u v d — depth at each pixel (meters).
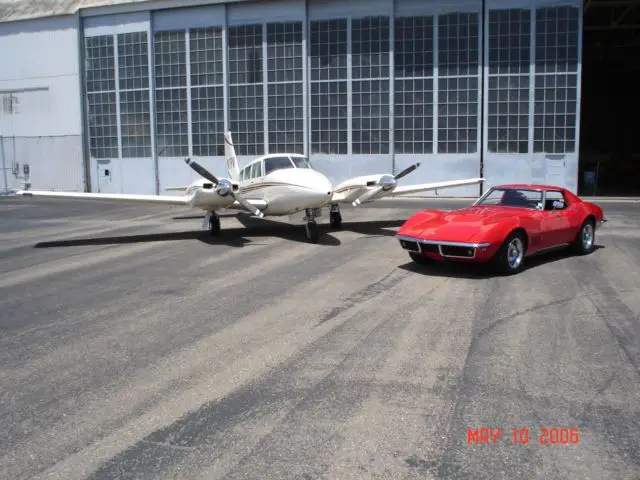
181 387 4.25
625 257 9.25
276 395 4.08
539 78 20.72
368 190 12.33
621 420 3.62
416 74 21.64
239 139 23.61
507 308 6.24
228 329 5.66
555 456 3.22
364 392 4.10
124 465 3.19
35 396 4.13
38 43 26.19
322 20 22.22
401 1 21.52
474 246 7.45
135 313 6.32
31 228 14.43
